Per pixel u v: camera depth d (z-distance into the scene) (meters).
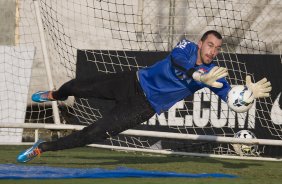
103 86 21.56
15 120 36.19
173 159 29.47
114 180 18.48
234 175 21.38
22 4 40.53
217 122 33.53
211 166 26.06
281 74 33.59
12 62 36.88
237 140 30.70
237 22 37.88
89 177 18.89
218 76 18.31
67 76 39.22
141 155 31.67
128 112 21.20
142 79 21.22
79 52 36.44
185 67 19.98
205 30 38.47
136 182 18.19
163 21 39.06
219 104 33.53
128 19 39.59
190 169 24.20
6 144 34.16
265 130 33.25
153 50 38.91
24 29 40.53
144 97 21.23
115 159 28.14
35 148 22.14
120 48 39.81
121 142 34.53
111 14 39.81
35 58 40.25
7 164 22.73
